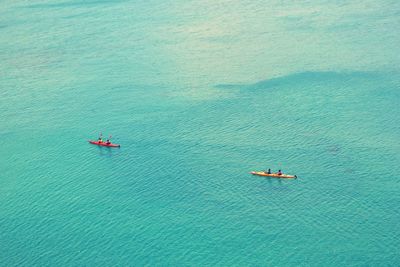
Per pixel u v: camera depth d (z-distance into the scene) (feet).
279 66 614.34
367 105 504.02
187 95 550.36
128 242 333.21
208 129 474.08
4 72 653.30
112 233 342.64
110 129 487.61
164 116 505.66
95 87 590.55
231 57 653.71
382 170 393.09
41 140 479.41
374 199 359.46
